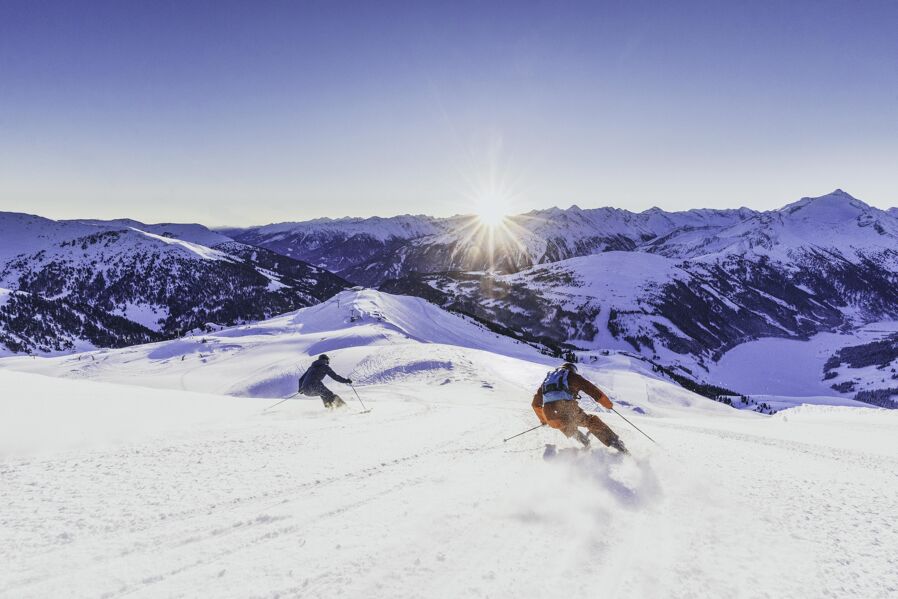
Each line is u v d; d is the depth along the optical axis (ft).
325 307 258.78
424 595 8.63
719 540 11.44
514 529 11.82
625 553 10.60
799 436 30.99
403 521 12.25
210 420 29.30
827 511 13.73
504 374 96.63
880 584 9.33
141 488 14.75
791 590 9.05
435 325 241.96
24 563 9.64
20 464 17.03
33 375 42.09
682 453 21.29
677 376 312.50
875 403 471.62
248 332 205.05
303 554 10.28
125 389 43.27
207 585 8.91
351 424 28.91
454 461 18.89
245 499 13.91
